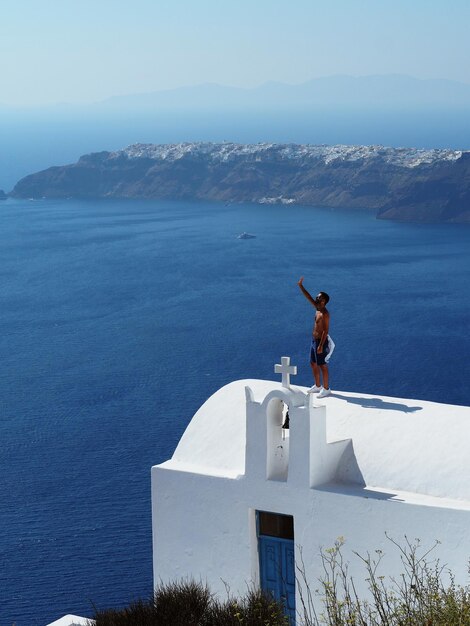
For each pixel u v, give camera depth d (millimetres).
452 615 12156
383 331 183375
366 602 14102
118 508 100250
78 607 78062
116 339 182375
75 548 90000
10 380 157875
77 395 147250
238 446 17328
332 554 15289
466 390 147875
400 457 15828
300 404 15859
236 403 18000
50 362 168125
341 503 15523
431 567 14766
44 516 99312
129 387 150750
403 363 162875
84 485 108125
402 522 15000
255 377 154625
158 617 15055
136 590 80000
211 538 17062
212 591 17156
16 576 85062
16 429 131750
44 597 80438
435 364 161750
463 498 15000
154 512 17641
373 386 152250
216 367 160750
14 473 113812
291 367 15992
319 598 15945
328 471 16156
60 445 123938
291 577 16484
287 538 16547
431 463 15539
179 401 142625
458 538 14500
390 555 15148
